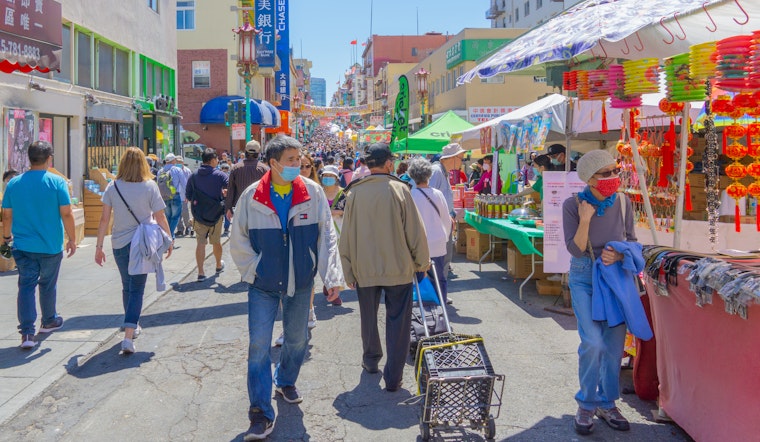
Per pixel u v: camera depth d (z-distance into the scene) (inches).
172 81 800.3
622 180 230.7
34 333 225.8
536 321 265.6
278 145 154.7
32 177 224.2
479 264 386.0
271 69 1226.0
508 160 555.2
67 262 392.8
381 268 182.4
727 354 128.3
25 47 284.4
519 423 164.1
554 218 271.1
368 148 189.8
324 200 167.0
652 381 174.7
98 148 562.3
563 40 170.6
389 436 158.2
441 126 632.4
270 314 159.5
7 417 167.2
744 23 151.6
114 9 595.8
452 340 164.6
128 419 169.2
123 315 268.8
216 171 352.5
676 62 184.7
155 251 220.4
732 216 240.7
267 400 155.3
